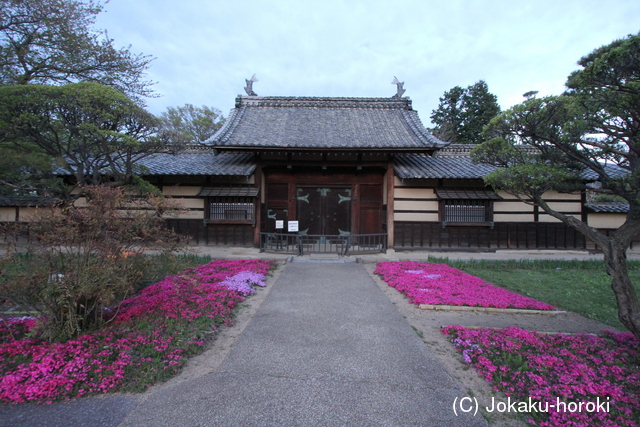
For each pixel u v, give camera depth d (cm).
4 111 635
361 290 646
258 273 748
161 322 428
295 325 454
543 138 422
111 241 395
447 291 605
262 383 302
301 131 1208
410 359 354
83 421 250
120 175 835
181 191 1168
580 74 342
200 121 2934
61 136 805
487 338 391
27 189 783
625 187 369
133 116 739
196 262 859
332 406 268
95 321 411
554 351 361
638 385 293
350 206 1237
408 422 250
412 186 1162
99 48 1093
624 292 354
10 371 308
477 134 2752
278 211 1230
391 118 1373
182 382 304
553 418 251
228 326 448
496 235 1165
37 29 1016
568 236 1164
